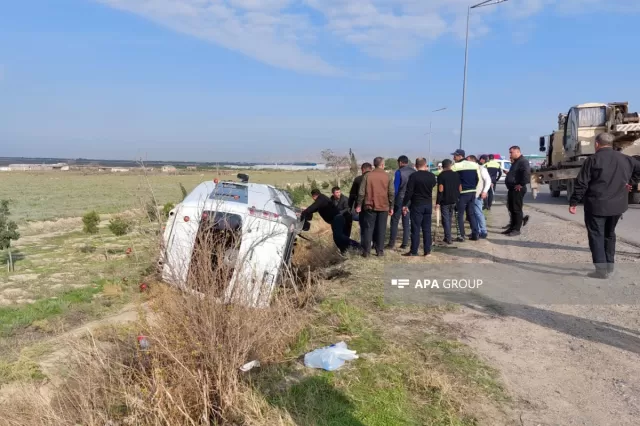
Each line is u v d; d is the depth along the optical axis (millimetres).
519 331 5250
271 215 6668
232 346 3957
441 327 5367
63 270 11555
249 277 4445
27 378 4727
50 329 7125
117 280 9258
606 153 6961
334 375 4203
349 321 5383
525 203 19328
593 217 7051
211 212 5309
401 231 12578
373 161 8969
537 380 4160
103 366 3986
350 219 10305
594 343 4930
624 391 3977
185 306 3977
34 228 21078
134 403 3602
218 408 3711
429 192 8719
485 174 10648
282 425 3457
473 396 3879
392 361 4457
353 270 7832
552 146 21078
